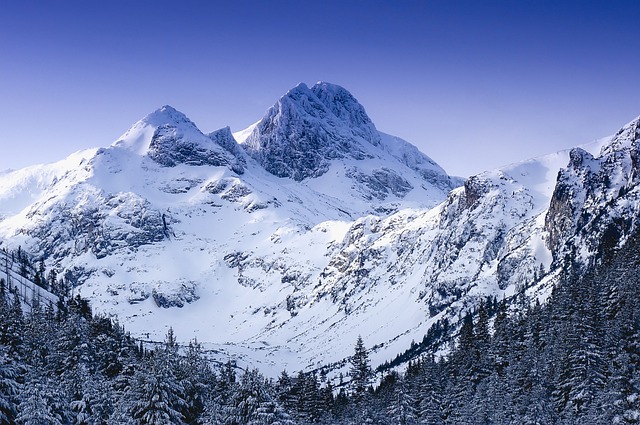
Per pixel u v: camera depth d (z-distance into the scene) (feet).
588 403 397.19
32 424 253.85
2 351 262.26
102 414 303.68
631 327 415.23
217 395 355.15
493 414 425.28
